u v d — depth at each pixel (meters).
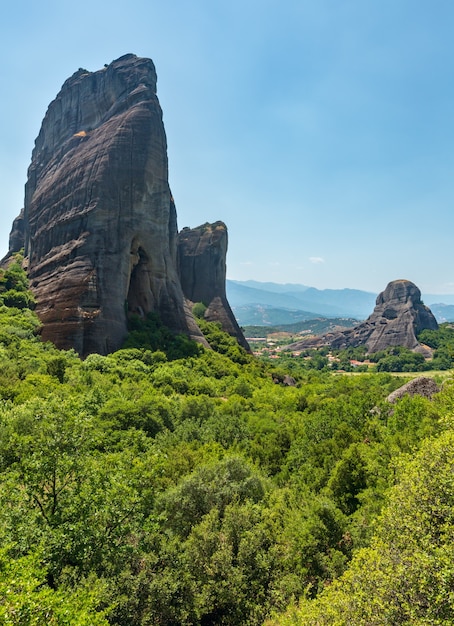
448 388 27.08
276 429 35.38
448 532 10.28
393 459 16.47
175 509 19.84
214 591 16.08
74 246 69.31
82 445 15.60
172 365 62.31
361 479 20.78
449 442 12.90
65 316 63.31
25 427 24.83
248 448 32.28
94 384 43.19
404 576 9.68
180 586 15.42
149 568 15.43
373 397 40.97
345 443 26.08
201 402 41.69
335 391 61.31
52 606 9.49
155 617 14.69
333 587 11.91
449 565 9.03
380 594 9.84
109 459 16.25
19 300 67.44
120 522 14.63
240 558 16.61
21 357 49.56
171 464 24.69
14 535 13.05
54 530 13.31
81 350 61.41
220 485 21.14
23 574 9.64
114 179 71.81
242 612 15.54
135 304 74.19
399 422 27.69
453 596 8.37
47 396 32.25
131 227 72.12
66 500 14.46
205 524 17.75
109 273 67.31
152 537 15.93
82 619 9.41
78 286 65.06
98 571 14.62
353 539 16.80
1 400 31.69
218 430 34.69
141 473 16.28
